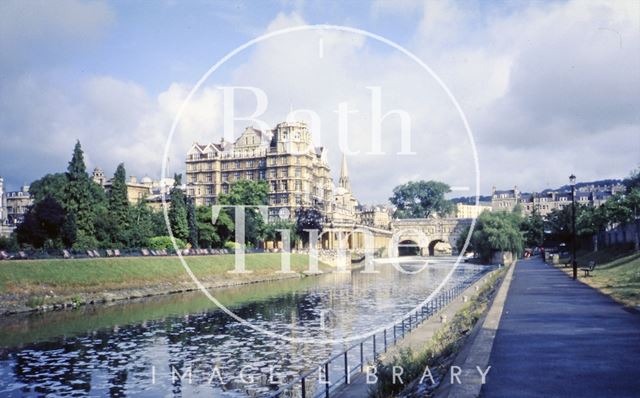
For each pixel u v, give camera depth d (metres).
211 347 48.53
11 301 68.94
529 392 17.56
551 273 77.38
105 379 38.88
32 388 37.00
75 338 52.91
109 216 124.81
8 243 101.62
